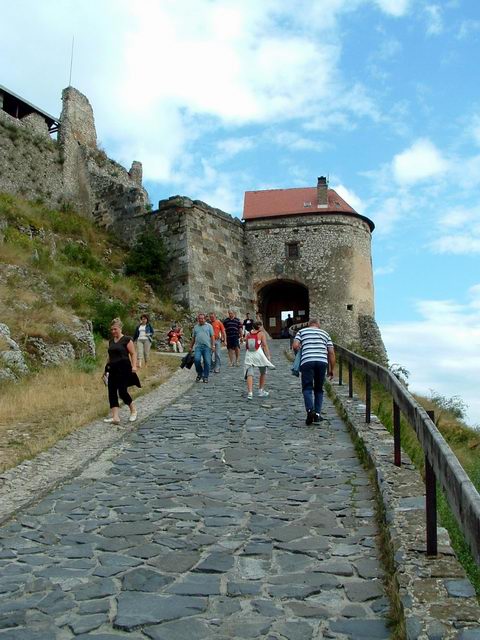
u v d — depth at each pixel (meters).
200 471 8.18
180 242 32.12
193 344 17.03
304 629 4.20
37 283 22.75
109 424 11.27
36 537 5.98
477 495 3.32
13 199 31.08
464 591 4.24
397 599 4.33
